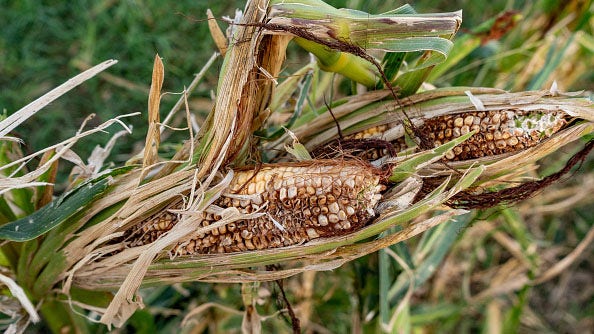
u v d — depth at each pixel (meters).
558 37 0.79
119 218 0.54
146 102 0.92
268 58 0.53
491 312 0.86
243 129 0.53
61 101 0.91
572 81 0.82
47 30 0.92
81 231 0.56
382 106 0.56
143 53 0.92
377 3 0.88
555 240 0.96
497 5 0.96
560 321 0.95
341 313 0.87
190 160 0.53
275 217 0.51
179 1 0.94
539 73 0.72
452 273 0.91
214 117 0.52
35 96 0.90
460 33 0.93
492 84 0.81
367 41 0.51
